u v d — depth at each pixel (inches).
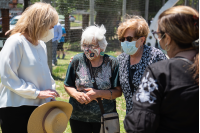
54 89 96.0
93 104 92.4
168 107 50.6
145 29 85.4
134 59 86.3
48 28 81.5
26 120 83.0
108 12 351.6
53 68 278.5
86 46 90.1
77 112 93.7
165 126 52.3
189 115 49.4
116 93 92.7
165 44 55.4
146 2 410.9
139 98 52.7
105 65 93.1
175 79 50.2
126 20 89.7
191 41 51.9
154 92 51.3
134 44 84.3
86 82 91.7
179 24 51.6
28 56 81.0
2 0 340.2
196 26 51.1
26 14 82.4
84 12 307.7
